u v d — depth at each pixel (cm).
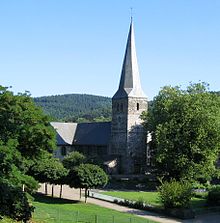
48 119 4578
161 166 7712
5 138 3544
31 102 4488
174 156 7250
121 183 8300
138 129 9325
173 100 7638
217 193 5997
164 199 5322
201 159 7344
